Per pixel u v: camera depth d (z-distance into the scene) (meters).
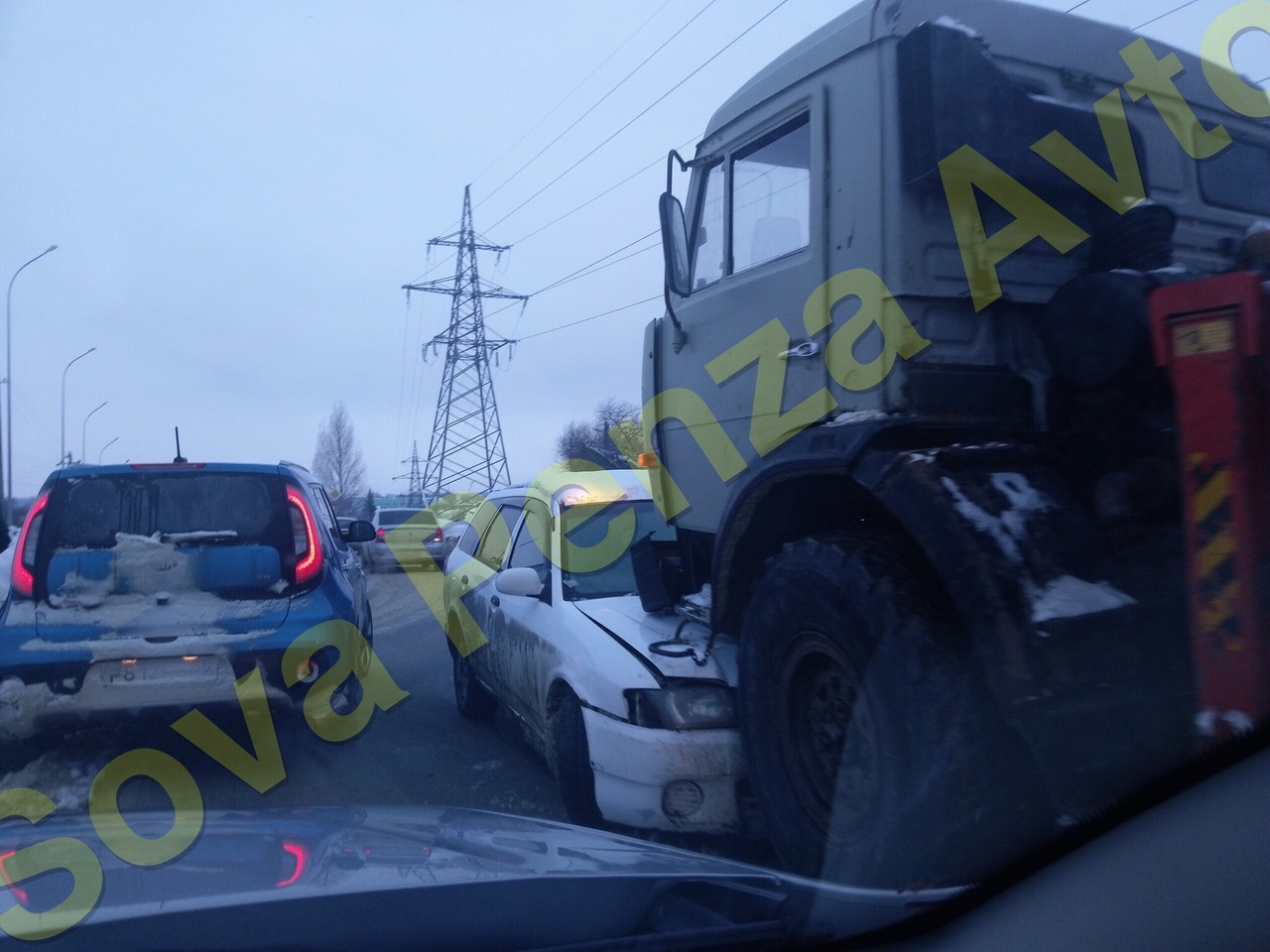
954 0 3.69
